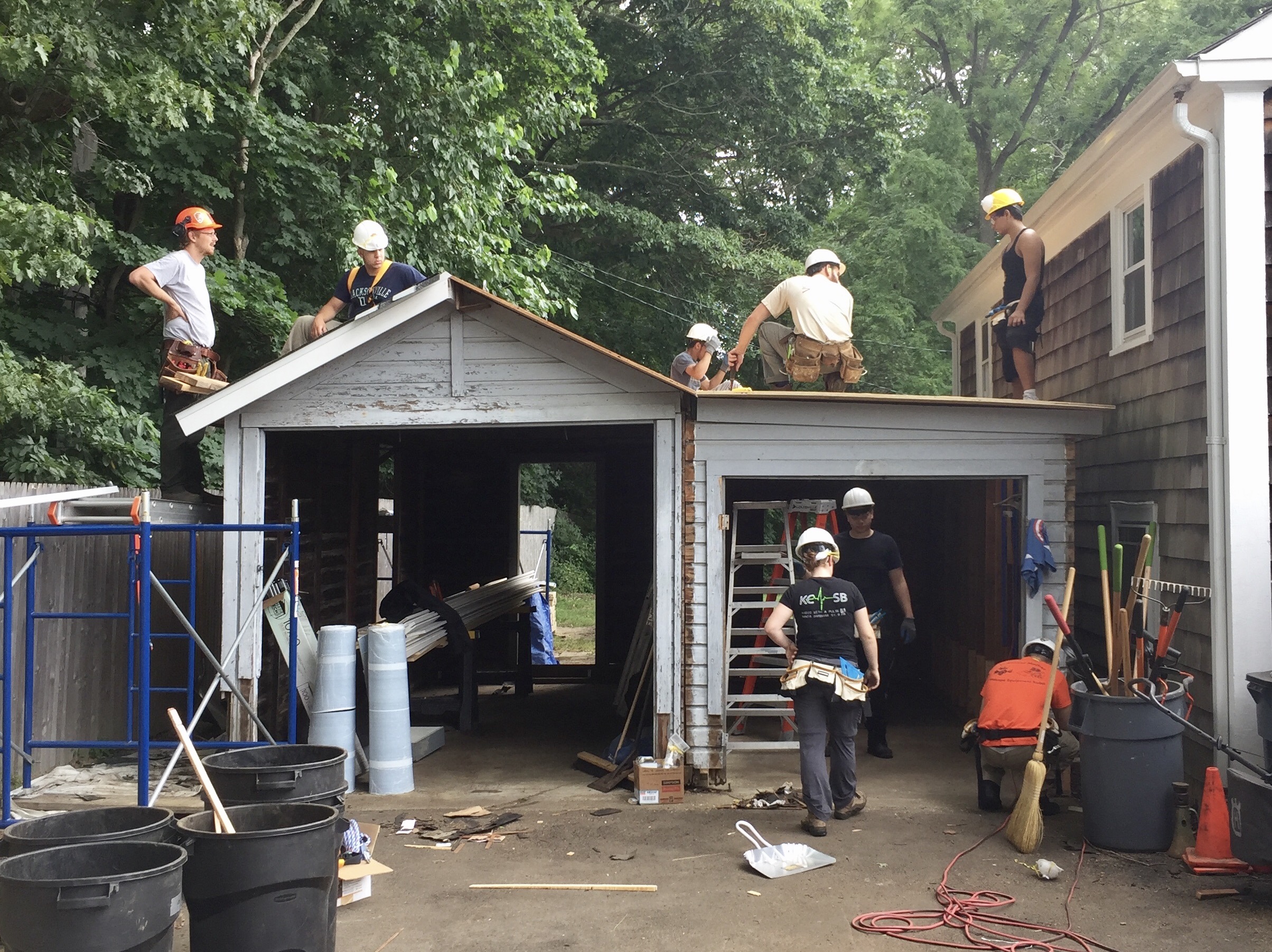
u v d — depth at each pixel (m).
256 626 7.23
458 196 12.72
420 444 11.54
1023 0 29.50
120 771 7.21
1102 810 5.50
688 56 19.81
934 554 10.96
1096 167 7.80
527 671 11.12
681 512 6.99
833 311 8.54
